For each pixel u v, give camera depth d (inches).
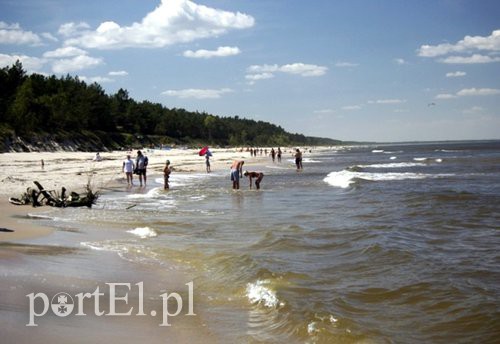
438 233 490.0
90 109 4424.2
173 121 6387.8
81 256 367.2
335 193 930.1
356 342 217.2
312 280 314.7
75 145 3740.2
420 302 271.0
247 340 218.5
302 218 606.9
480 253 391.2
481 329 230.7
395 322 242.4
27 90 3649.1
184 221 580.4
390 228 517.0
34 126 3432.6
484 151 4165.8
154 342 209.3
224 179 1339.8
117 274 320.5
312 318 242.4
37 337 199.5
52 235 453.1
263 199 841.5
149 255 384.8
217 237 473.7
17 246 389.7
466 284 300.5
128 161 1099.9
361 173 1536.7
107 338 207.9
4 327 206.5
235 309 262.2
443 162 2386.8
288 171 1793.8
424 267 344.5
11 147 3078.2
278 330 230.8
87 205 712.4
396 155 4072.3
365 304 269.7
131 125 5329.7
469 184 1123.3
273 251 405.1
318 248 416.8
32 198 692.1
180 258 377.1
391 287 297.9
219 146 7253.9
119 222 560.7
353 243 434.3
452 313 252.1
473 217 597.3
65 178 1149.1
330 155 4598.9
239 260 364.5
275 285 301.9
